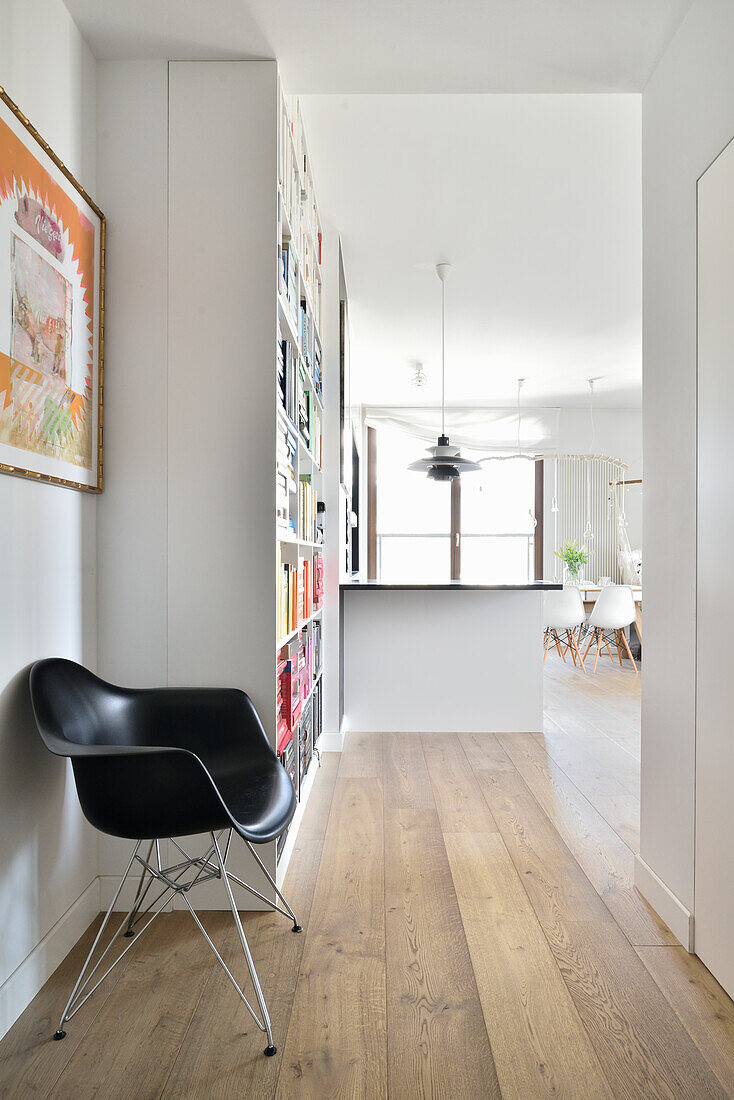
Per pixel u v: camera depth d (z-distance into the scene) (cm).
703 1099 150
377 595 475
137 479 236
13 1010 174
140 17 215
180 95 236
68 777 208
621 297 543
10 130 167
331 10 211
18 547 180
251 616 236
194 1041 167
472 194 383
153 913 229
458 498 948
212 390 236
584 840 289
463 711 474
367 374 775
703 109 202
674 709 221
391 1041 168
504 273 495
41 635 194
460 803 332
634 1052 165
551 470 939
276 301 236
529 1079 156
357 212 404
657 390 237
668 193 228
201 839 232
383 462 954
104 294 231
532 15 214
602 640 889
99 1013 178
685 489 214
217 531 236
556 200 390
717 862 192
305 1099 150
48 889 196
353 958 203
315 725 382
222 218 236
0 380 165
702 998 185
